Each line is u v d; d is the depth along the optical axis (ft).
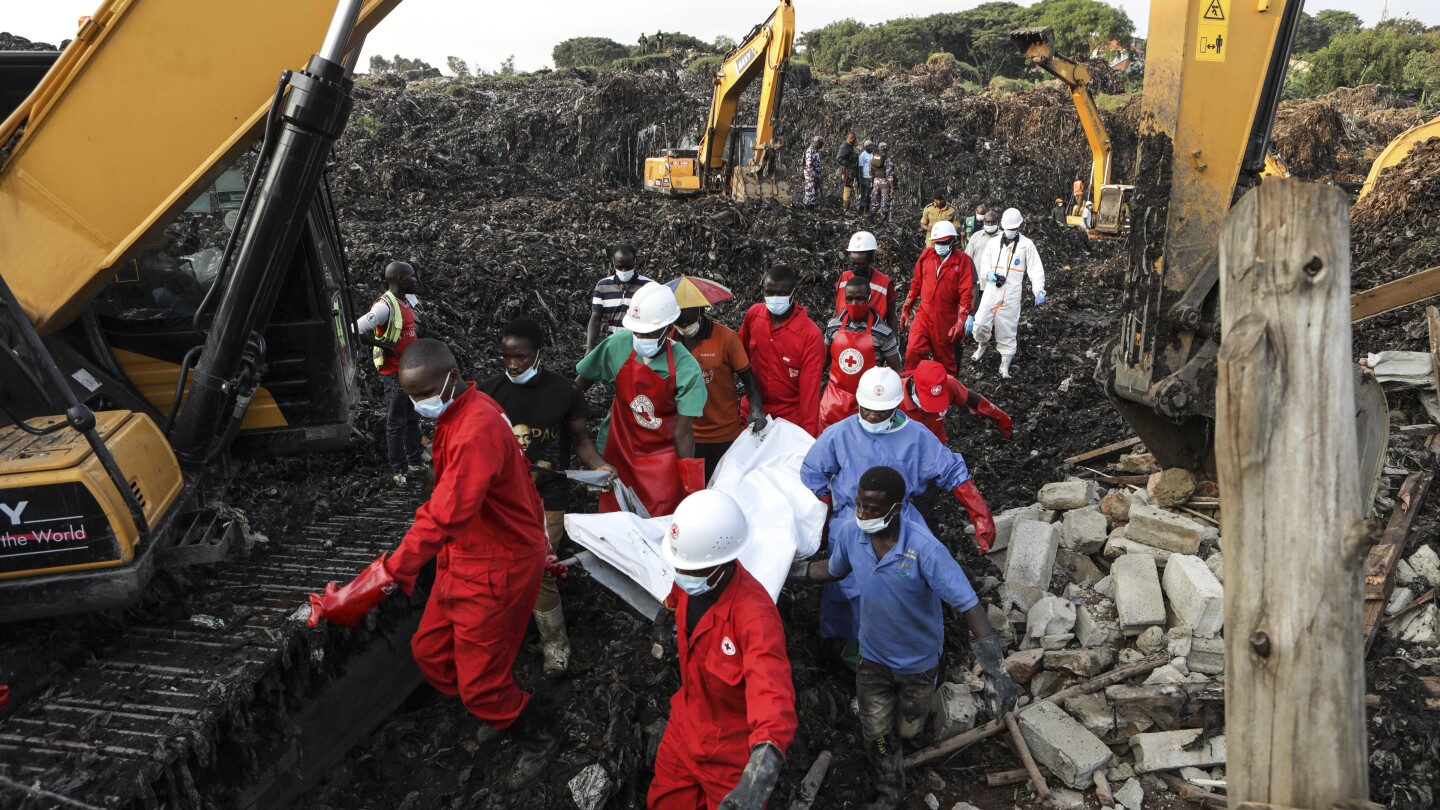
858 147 87.45
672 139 89.15
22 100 13.99
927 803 12.37
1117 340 14.80
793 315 16.62
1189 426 15.98
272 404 15.60
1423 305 24.07
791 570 12.30
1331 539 6.16
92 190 11.42
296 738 10.88
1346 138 96.02
